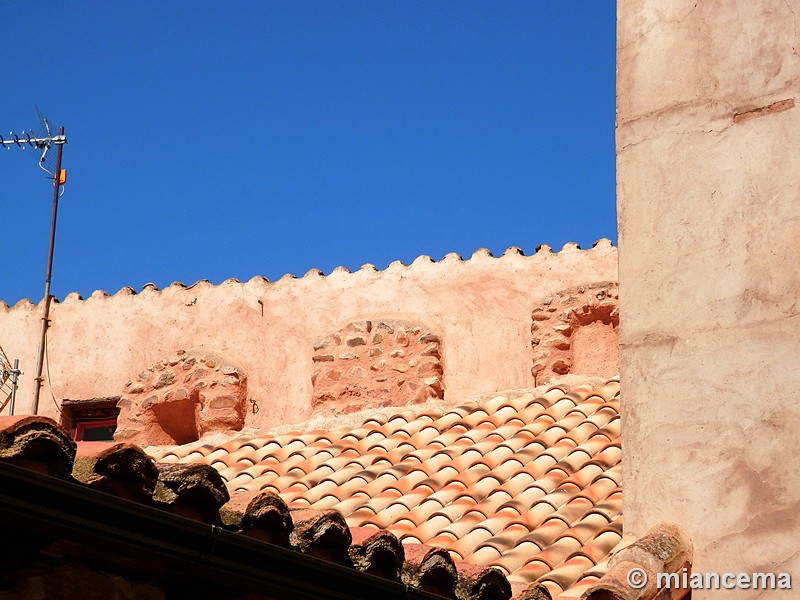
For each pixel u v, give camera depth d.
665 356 6.55
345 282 12.55
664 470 6.39
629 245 6.82
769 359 6.23
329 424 11.09
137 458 4.45
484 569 5.68
